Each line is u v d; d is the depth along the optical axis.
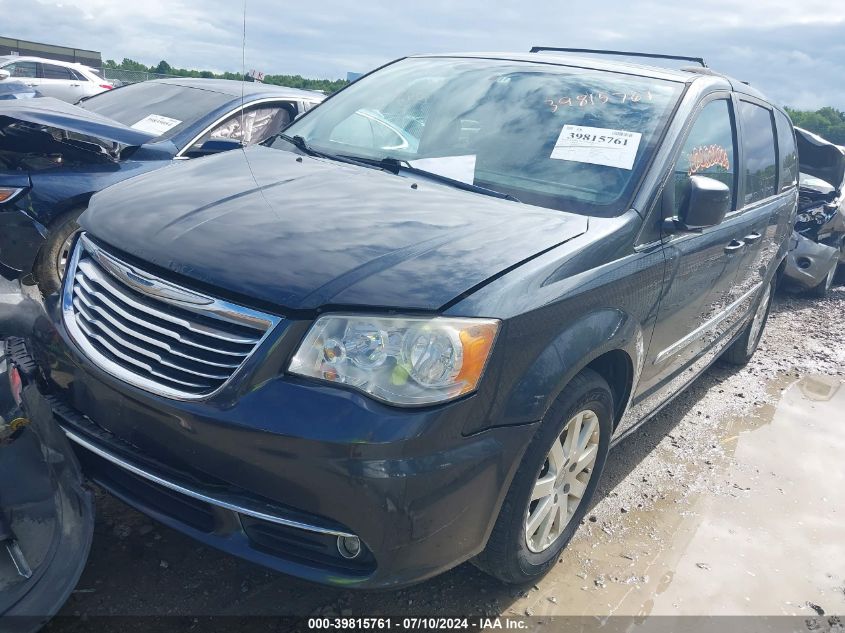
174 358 2.23
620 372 3.03
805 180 8.17
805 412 4.98
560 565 3.03
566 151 3.21
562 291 2.47
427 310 2.16
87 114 4.78
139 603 2.50
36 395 2.35
